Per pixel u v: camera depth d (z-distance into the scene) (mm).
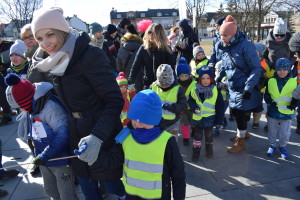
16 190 3008
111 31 6582
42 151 2082
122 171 2008
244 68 3314
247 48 3213
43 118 1981
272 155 3494
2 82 4219
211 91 3316
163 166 1785
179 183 1810
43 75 2381
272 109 3361
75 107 1800
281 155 3492
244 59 3275
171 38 6211
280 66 3256
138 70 3570
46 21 1571
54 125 1957
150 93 1768
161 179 1778
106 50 5121
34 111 1974
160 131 1804
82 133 1833
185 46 5379
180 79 3678
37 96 1938
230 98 3545
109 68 1766
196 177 3113
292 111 3281
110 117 1715
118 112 1769
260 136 4168
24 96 1916
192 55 5449
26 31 2797
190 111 3822
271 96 3344
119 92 1792
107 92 1719
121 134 1865
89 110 1800
